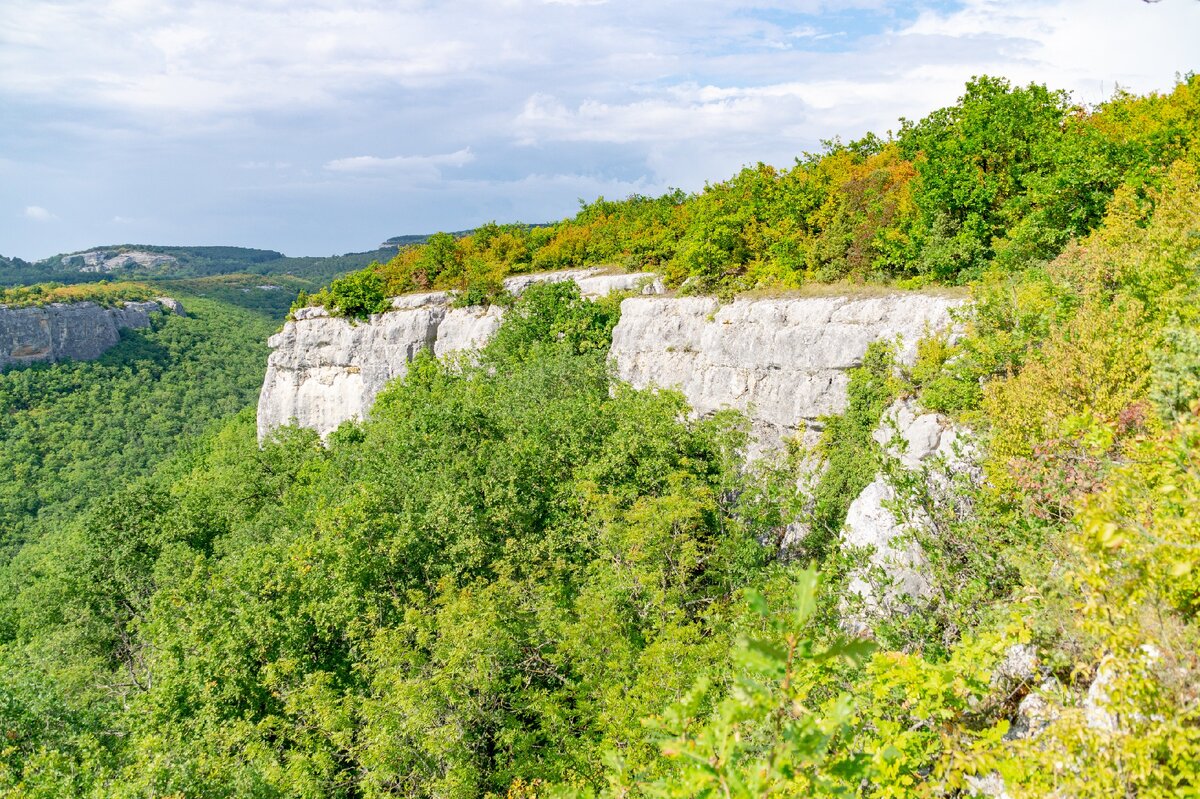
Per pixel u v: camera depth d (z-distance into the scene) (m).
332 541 27.84
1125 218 20.31
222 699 23.70
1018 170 30.91
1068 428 8.75
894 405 27.28
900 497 13.94
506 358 50.41
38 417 106.12
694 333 39.22
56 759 17.41
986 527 12.20
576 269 59.88
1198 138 27.55
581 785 15.19
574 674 20.73
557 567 25.73
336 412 65.81
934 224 32.09
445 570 26.53
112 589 38.62
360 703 20.20
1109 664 5.93
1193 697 5.75
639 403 34.19
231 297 195.88
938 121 38.44
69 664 34.88
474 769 17.81
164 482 80.50
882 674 7.75
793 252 39.72
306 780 17.91
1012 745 6.44
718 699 14.06
